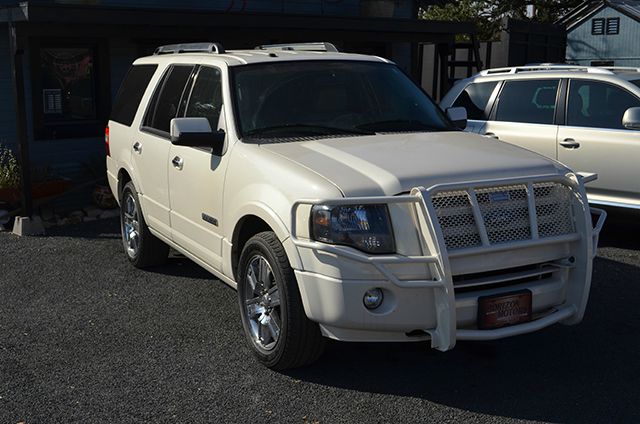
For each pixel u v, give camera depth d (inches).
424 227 162.9
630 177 297.0
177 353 200.8
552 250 177.8
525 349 202.7
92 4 410.6
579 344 206.1
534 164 184.1
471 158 183.8
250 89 214.8
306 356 181.2
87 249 311.4
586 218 178.4
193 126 202.5
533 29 609.0
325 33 448.8
